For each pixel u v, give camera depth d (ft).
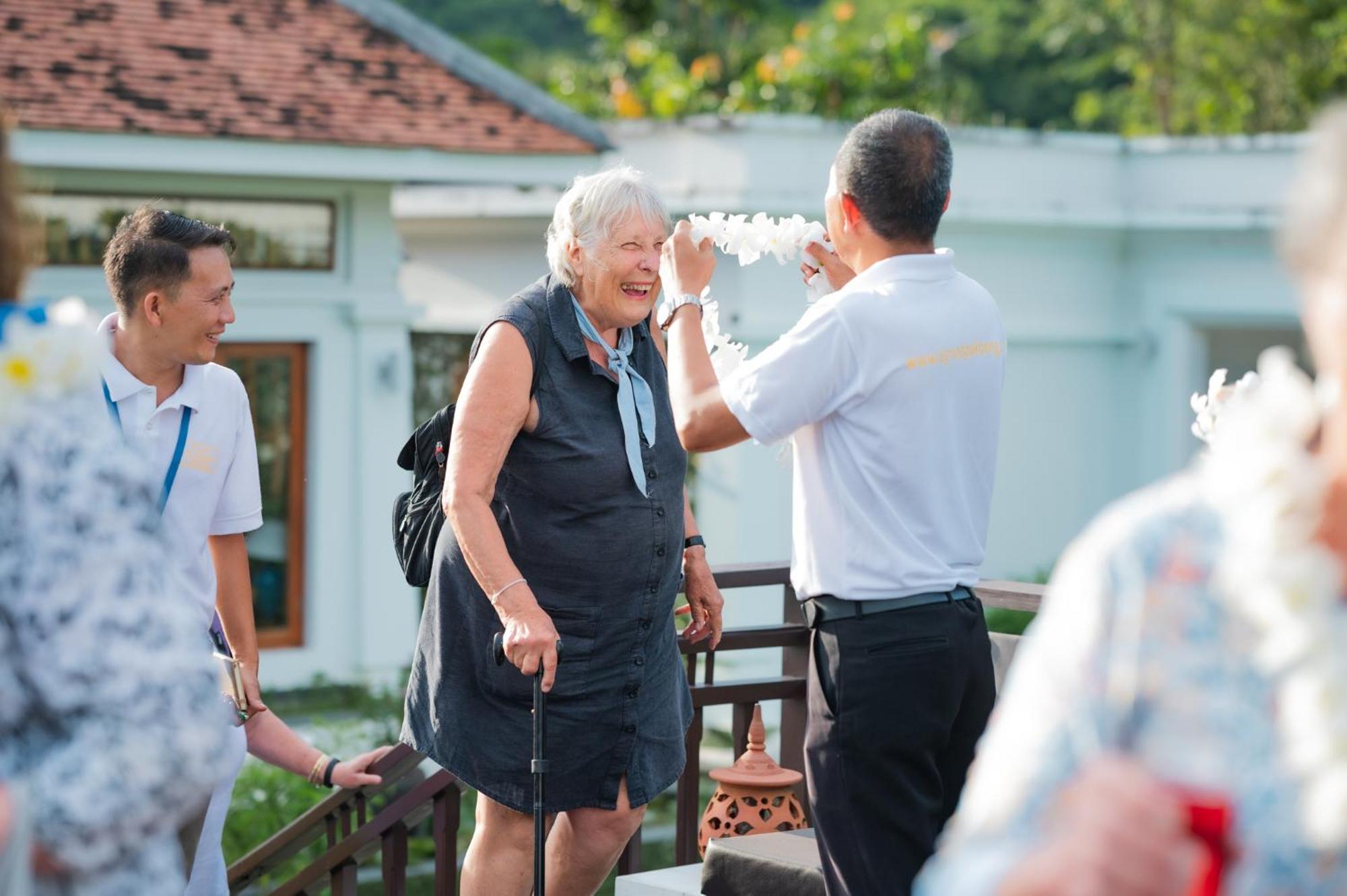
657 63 74.59
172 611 8.07
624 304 16.10
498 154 54.08
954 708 13.55
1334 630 6.41
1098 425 71.72
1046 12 166.50
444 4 184.75
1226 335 73.72
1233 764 6.50
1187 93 123.95
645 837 41.55
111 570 7.91
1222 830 6.37
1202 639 6.61
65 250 49.42
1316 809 6.32
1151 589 6.72
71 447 8.04
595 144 56.29
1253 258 67.77
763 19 92.68
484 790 16.53
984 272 66.64
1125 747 6.72
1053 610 6.99
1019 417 68.59
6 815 7.57
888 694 13.32
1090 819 6.10
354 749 47.47
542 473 16.10
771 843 16.88
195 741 7.92
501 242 65.77
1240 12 119.44
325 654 53.83
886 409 13.24
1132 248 71.56
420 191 67.05
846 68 67.77
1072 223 67.92
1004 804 6.62
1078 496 70.95
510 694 16.39
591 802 16.81
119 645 7.82
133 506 8.13
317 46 56.39
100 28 53.52
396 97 54.95
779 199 60.18
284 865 35.91
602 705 16.58
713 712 55.98
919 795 13.53
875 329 13.12
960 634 13.51
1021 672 6.99
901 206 13.51
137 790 7.75
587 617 16.37
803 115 65.26
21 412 7.98
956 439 13.62
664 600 16.96
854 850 13.51
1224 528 6.68
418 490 17.53
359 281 53.93
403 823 19.56
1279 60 117.80
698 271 14.88
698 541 18.57
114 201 50.01
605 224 15.87
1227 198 68.44
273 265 52.49
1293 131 115.24
